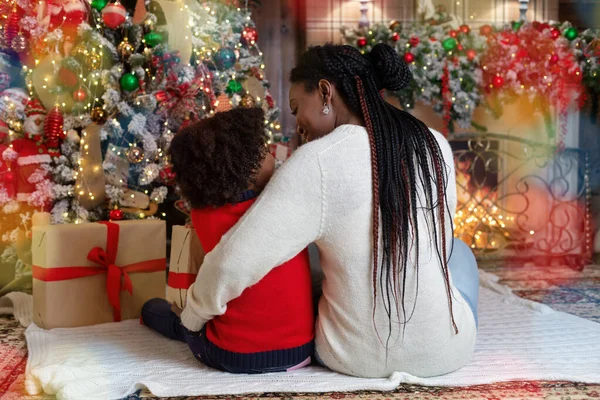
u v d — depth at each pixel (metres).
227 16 3.31
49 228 2.20
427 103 3.73
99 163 2.90
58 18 2.85
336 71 1.59
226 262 1.51
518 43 3.70
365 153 1.52
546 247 3.86
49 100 2.88
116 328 2.23
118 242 2.30
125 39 2.93
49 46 2.84
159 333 2.17
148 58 2.94
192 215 1.71
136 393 1.63
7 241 2.88
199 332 1.79
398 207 1.52
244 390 1.60
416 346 1.62
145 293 2.39
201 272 1.59
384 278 1.56
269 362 1.70
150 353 1.95
